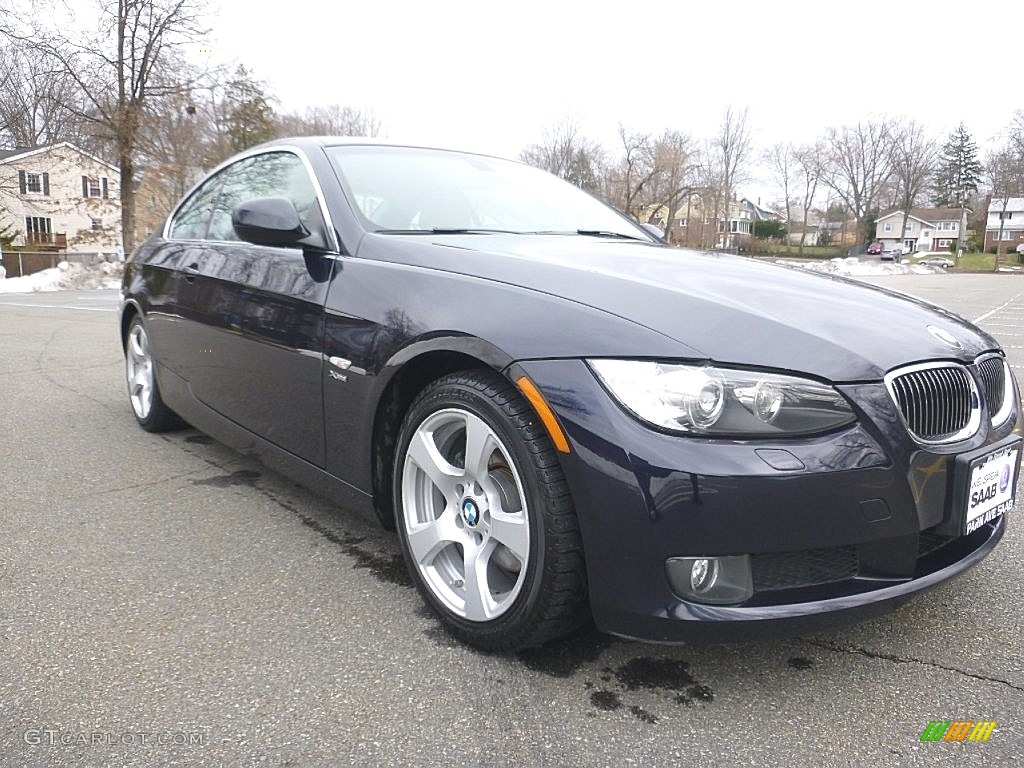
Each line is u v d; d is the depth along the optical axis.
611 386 1.74
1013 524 3.07
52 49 23.16
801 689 1.91
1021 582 2.54
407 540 2.23
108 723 1.72
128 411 4.71
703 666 2.00
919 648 2.12
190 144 27.72
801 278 2.44
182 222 3.87
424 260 2.31
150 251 4.00
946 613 2.32
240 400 3.01
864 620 1.80
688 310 1.86
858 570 1.82
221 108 31.03
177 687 1.87
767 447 1.68
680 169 54.56
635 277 2.10
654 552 1.69
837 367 1.77
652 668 1.99
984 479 1.99
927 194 84.12
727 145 62.34
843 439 1.72
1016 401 2.33
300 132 49.34
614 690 1.89
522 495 1.87
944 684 1.94
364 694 1.85
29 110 25.48
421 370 2.23
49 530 2.82
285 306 2.65
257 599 2.33
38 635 2.09
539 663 2.00
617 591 1.74
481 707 1.81
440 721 1.76
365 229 2.59
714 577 1.71
